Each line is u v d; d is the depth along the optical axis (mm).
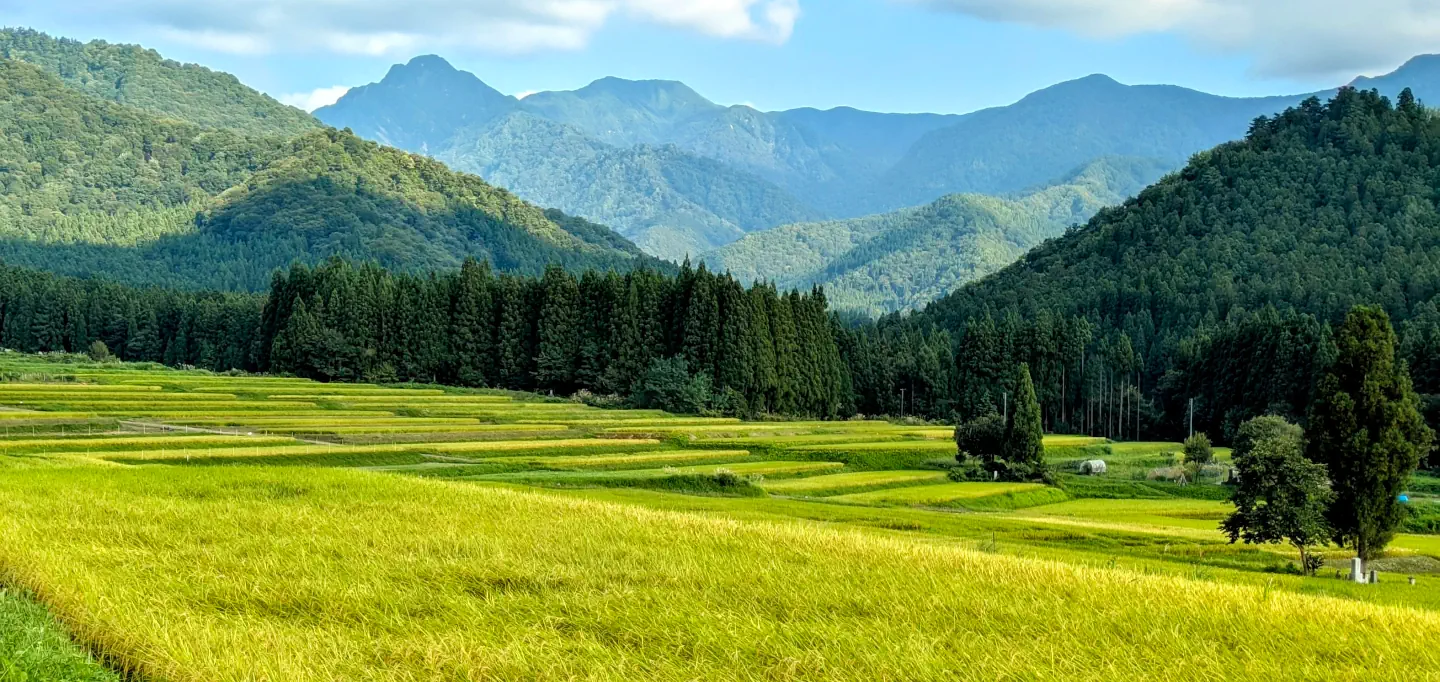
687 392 164500
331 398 146500
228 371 195500
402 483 53312
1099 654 24172
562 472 89875
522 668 22250
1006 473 109500
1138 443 163500
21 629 22953
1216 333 181625
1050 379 189625
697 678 21922
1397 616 28719
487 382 190250
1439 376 139125
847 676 22219
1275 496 59812
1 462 60844
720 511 65125
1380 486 63281
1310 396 144375
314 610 27344
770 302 182625
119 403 121938
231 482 51531
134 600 26688
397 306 191000
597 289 188875
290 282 198000
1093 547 61500
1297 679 22578
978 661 23109
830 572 33250
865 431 149375
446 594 29234
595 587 30703
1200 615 28094
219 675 21078
